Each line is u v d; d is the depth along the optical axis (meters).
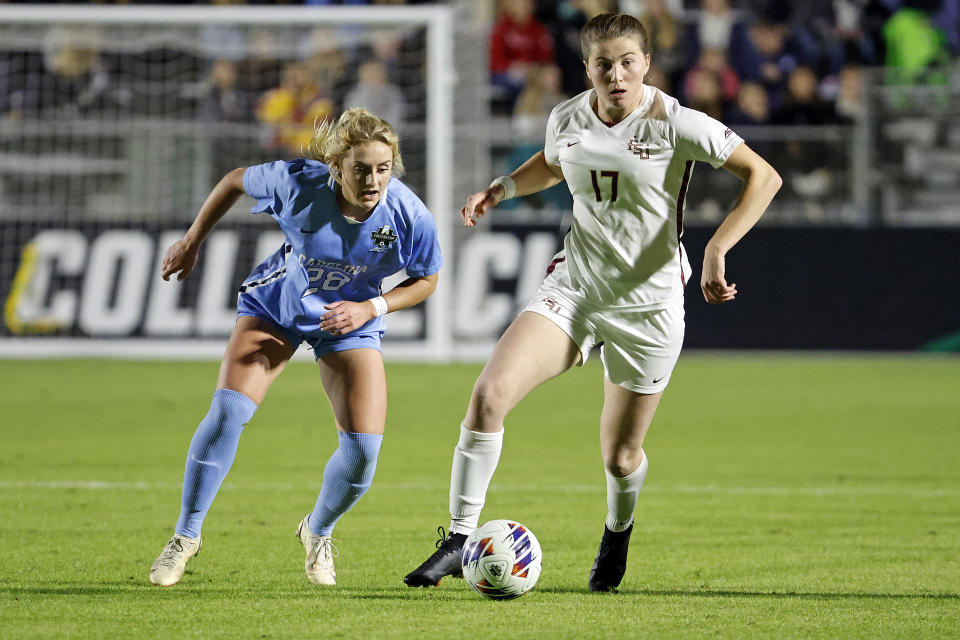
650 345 15.33
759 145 54.81
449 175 47.62
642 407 15.55
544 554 18.05
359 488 15.34
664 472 26.56
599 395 41.56
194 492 15.23
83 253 48.12
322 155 14.95
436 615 13.77
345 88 56.72
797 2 62.19
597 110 15.12
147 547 18.03
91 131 50.94
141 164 51.56
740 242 51.59
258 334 15.32
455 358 49.94
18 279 48.00
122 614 13.66
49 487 23.53
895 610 14.29
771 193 14.68
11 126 51.31
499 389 14.79
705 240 51.22
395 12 47.00
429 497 22.95
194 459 15.12
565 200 53.41
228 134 51.81
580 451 29.36
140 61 56.16
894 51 61.50
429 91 47.31
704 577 16.44
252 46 56.59
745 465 27.53
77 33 55.50
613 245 15.12
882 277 51.41
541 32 59.31
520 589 14.55
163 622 13.28
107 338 47.91
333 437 30.97
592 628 13.20
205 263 47.94
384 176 14.22
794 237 51.56
